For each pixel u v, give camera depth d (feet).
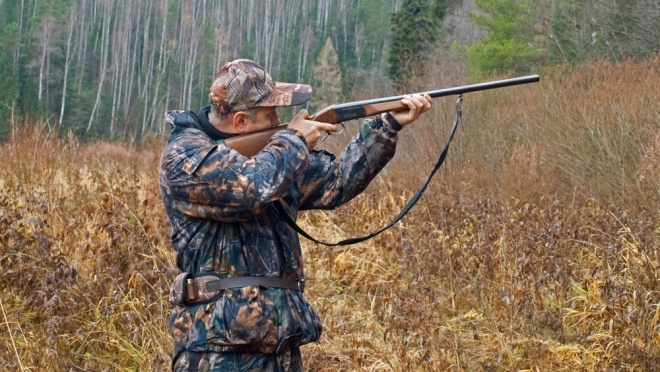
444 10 99.81
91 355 15.89
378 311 18.94
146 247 18.83
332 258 21.70
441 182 30.66
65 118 141.69
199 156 8.89
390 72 97.35
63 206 21.86
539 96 37.52
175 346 9.29
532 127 35.76
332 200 10.10
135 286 17.24
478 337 17.29
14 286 17.33
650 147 25.45
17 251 18.03
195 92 170.19
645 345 14.99
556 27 60.95
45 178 25.45
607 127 29.43
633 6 50.90
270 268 9.16
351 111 10.06
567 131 31.04
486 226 21.71
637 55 50.44
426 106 10.19
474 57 69.72
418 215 24.26
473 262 20.11
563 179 31.24
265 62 187.21
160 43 189.67
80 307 16.69
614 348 15.26
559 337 17.02
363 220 25.04
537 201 26.68
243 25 208.44
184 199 9.00
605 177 27.96
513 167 29.60
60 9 167.22
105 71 159.12
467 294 19.38
